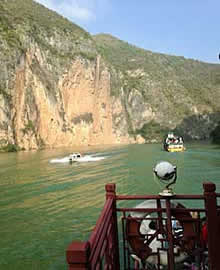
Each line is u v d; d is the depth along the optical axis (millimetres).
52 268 10078
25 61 86188
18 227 14742
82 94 108625
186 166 38531
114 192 4988
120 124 132875
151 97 165000
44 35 102062
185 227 5129
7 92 77500
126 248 5410
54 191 23797
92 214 16797
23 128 81062
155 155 57844
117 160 48625
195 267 5504
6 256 11195
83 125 106438
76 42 113812
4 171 35781
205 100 180500
